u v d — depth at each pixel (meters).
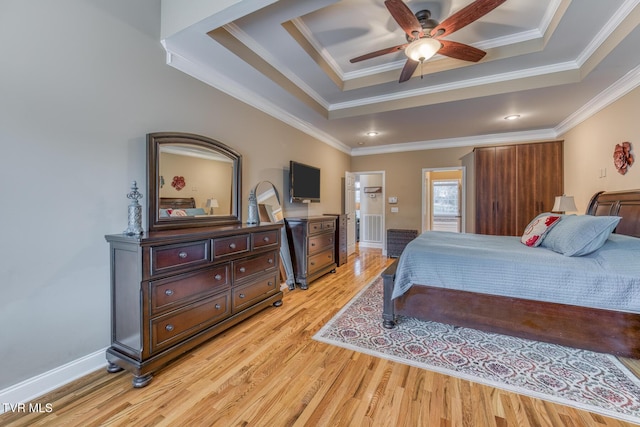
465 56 2.39
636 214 2.44
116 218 1.94
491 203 4.50
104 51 1.86
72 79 1.70
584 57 2.64
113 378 1.74
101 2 1.84
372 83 3.37
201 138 2.49
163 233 1.96
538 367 1.85
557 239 2.28
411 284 2.35
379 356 1.98
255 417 1.42
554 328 1.93
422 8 2.31
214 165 2.67
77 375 1.73
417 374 1.78
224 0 1.81
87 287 1.79
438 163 5.60
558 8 2.20
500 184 4.45
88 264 1.79
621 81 2.73
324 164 5.16
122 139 1.97
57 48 1.63
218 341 2.19
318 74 3.11
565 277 1.90
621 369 1.81
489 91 3.14
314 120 4.15
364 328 2.44
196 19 1.95
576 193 3.86
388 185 6.09
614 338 1.79
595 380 1.70
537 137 4.74
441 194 9.29
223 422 1.39
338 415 1.43
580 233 2.07
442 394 1.59
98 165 1.84
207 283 2.08
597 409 1.46
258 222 2.97
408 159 5.89
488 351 2.05
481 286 2.12
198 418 1.41
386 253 6.05
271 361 1.92
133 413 1.44
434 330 2.40
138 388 1.64
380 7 2.28
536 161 4.28
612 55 2.30
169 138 2.21
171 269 1.80
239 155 2.92
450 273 2.23
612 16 2.10
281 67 2.93
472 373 1.78
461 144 5.38
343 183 6.04
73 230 1.72
